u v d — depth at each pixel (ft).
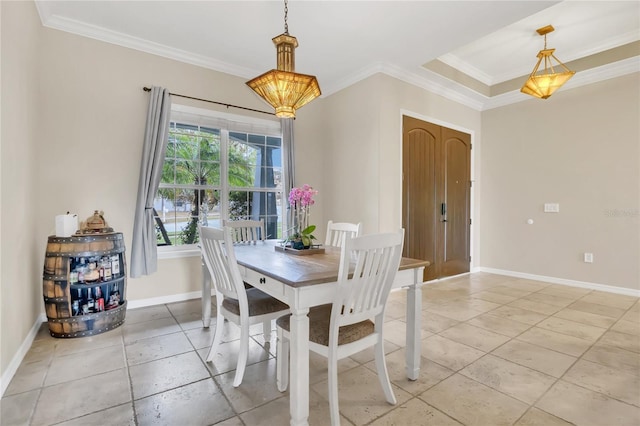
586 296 12.25
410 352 6.36
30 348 7.60
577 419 5.15
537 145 14.99
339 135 14.37
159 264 11.12
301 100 7.45
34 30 8.44
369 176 12.92
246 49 11.35
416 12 9.25
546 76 11.28
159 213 11.36
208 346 7.85
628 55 12.15
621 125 12.59
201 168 12.17
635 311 10.44
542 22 11.02
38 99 8.95
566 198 14.08
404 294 12.69
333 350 4.93
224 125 12.52
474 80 15.47
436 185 14.82
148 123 10.48
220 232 6.07
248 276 6.38
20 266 7.16
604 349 7.68
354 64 12.60
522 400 5.66
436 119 14.73
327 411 5.41
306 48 11.34
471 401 5.64
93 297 8.67
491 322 9.50
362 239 4.82
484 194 16.94
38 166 9.01
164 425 5.00
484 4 8.89
